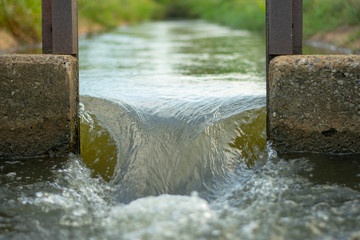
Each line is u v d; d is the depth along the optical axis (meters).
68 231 1.85
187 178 2.53
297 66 2.57
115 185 2.46
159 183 2.48
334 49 6.39
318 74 2.57
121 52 7.23
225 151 2.73
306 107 2.62
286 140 2.68
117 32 12.68
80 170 2.58
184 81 4.30
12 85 2.60
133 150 2.72
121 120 2.99
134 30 13.95
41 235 1.82
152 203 2.14
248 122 2.96
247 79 4.39
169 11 34.03
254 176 2.43
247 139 2.85
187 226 1.85
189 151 2.70
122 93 3.60
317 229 1.80
